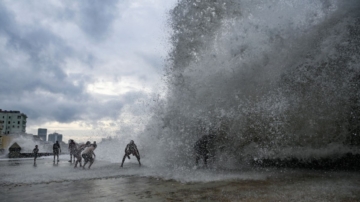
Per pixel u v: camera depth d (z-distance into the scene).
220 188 5.75
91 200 4.84
